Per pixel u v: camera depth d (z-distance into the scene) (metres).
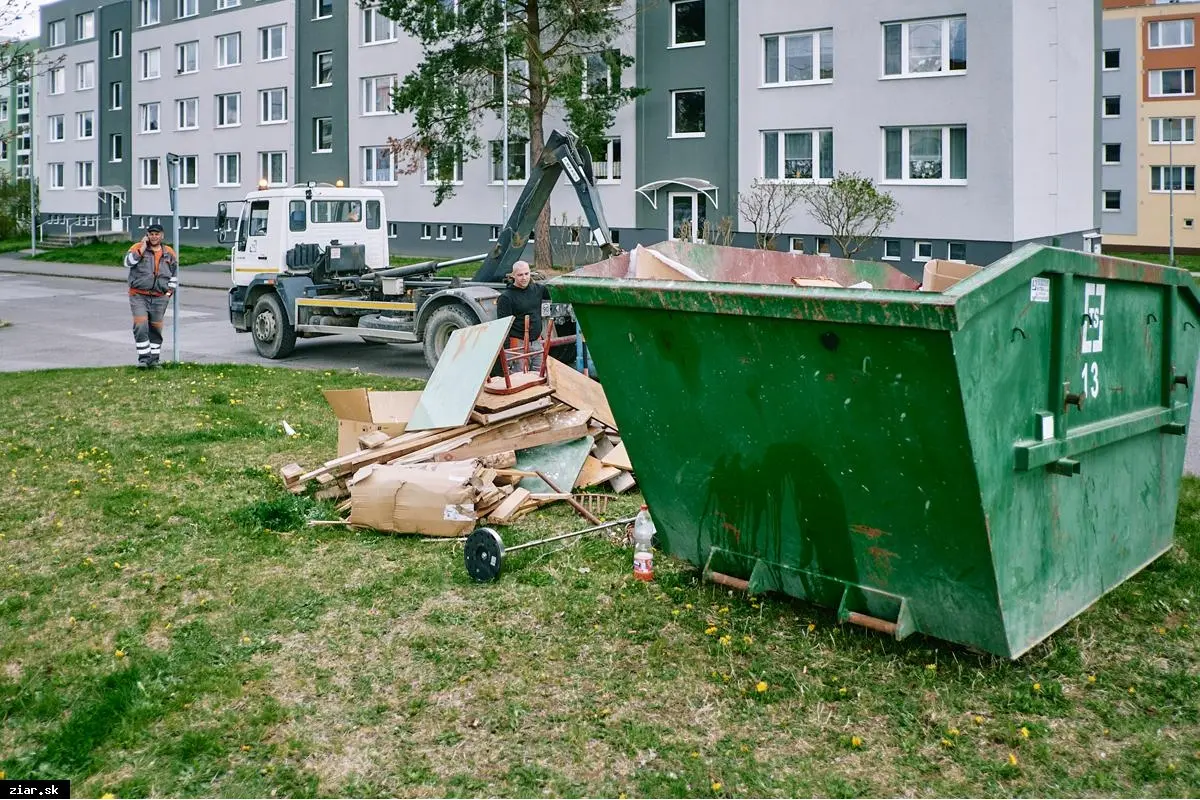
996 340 4.03
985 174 27.28
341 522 6.75
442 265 15.98
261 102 46.03
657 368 4.95
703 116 32.72
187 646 4.93
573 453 7.57
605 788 3.73
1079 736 4.02
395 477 6.55
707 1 31.89
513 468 7.27
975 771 3.80
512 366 10.90
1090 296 4.58
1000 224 27.22
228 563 6.08
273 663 4.76
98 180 55.84
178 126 50.31
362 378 13.46
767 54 31.08
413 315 14.73
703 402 4.85
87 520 6.95
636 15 33.34
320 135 44.19
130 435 9.66
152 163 52.38
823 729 4.11
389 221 41.56
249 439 9.48
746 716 4.21
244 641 4.98
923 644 4.80
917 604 4.51
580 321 5.16
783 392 4.50
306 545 6.41
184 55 49.69
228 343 18.67
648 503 5.42
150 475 8.13
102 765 3.92
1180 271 5.25
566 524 6.70
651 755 3.93
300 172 44.78
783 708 4.28
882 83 28.67
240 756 3.98
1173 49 48.19
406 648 4.89
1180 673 4.51
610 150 34.81
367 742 4.06
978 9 26.86
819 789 3.70
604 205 35.16
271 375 13.70
